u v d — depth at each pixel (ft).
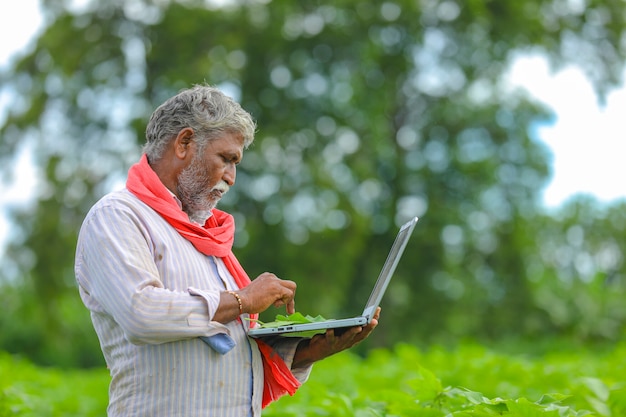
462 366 29.73
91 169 87.35
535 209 100.27
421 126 98.07
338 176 88.43
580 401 18.60
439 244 93.56
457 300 95.09
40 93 88.33
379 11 89.97
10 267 86.33
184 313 12.69
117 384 13.30
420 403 17.37
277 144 86.69
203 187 13.78
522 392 23.04
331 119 89.10
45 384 34.09
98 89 88.17
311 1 90.68
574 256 124.06
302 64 89.25
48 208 85.92
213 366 13.15
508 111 98.48
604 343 91.50
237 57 87.51
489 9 91.81
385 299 93.56
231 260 14.15
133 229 13.12
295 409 20.24
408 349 35.73
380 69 92.53
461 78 95.81
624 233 127.24
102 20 88.84
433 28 92.68
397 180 95.35
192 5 89.10
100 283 12.85
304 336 14.65
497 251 97.30
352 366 40.01
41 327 88.99
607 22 92.22
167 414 12.94
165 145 13.85
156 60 87.81
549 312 96.17
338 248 85.10
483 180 96.32
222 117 13.71
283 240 85.10
